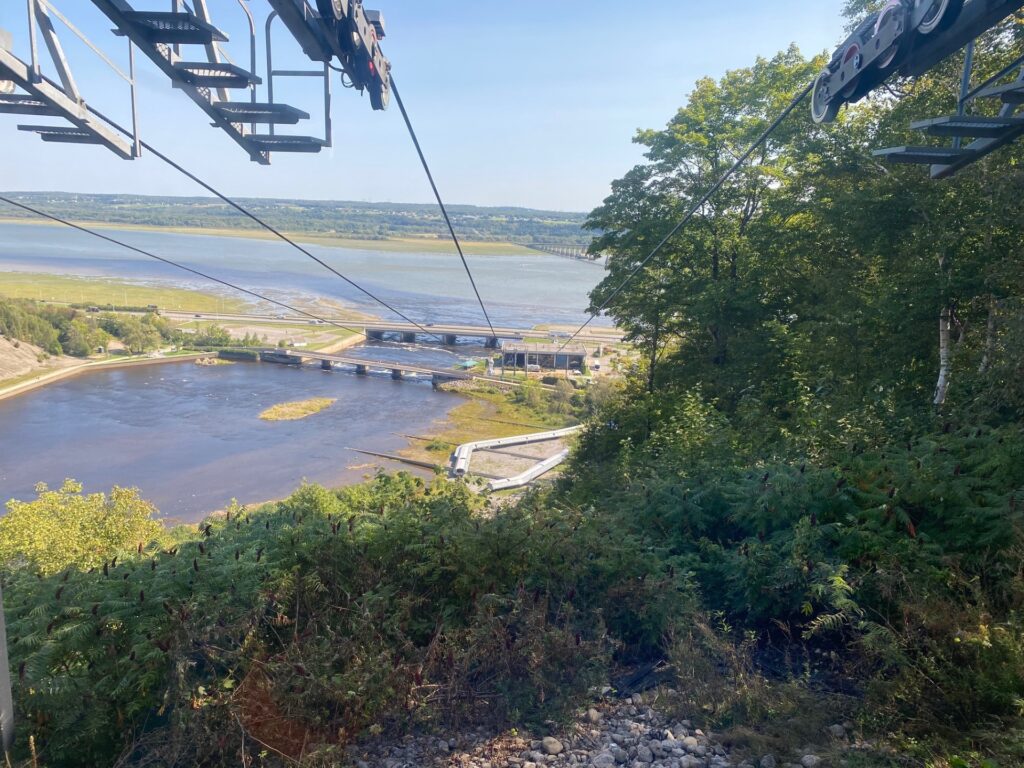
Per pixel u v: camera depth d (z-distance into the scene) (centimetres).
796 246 1838
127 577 479
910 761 386
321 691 441
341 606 527
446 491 748
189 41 467
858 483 644
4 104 460
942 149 623
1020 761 360
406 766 419
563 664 493
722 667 505
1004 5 390
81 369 9312
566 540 599
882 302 1378
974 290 1216
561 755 425
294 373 9600
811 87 624
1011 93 538
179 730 403
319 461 6025
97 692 415
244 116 543
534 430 7044
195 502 5109
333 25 464
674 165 2139
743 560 568
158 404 7781
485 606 520
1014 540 523
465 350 11500
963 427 766
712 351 2197
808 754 403
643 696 486
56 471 5662
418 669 469
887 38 475
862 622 477
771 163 2086
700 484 741
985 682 413
